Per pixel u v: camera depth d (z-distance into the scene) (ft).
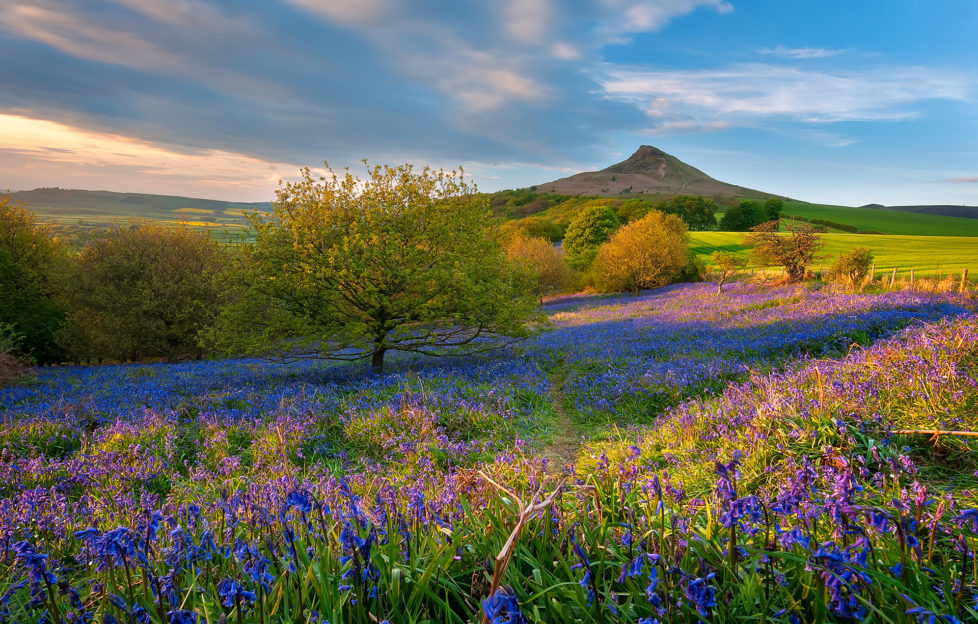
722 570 7.00
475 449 26.32
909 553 7.43
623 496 10.40
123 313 85.20
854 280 92.32
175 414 34.53
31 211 108.88
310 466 24.53
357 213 50.03
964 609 6.54
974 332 29.22
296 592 6.72
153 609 6.28
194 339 86.38
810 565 6.05
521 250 164.04
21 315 97.25
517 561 7.58
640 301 132.16
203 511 14.26
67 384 58.49
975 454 14.85
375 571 6.93
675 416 25.75
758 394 25.35
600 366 47.80
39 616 7.95
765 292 103.14
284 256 47.70
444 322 51.52
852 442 15.99
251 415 34.19
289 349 48.44
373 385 41.04
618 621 6.26
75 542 13.87
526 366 49.42
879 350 29.07
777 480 15.17
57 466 24.52
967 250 201.36
